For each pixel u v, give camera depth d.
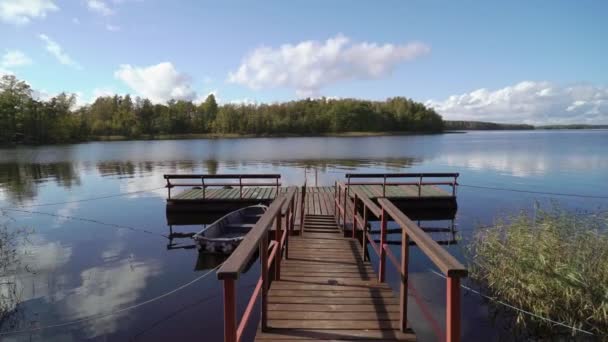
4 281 5.33
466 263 5.59
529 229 4.76
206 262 6.11
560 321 3.80
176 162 24.19
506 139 59.47
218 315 4.32
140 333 3.93
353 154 29.91
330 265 4.36
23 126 46.72
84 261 6.21
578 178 15.66
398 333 2.78
